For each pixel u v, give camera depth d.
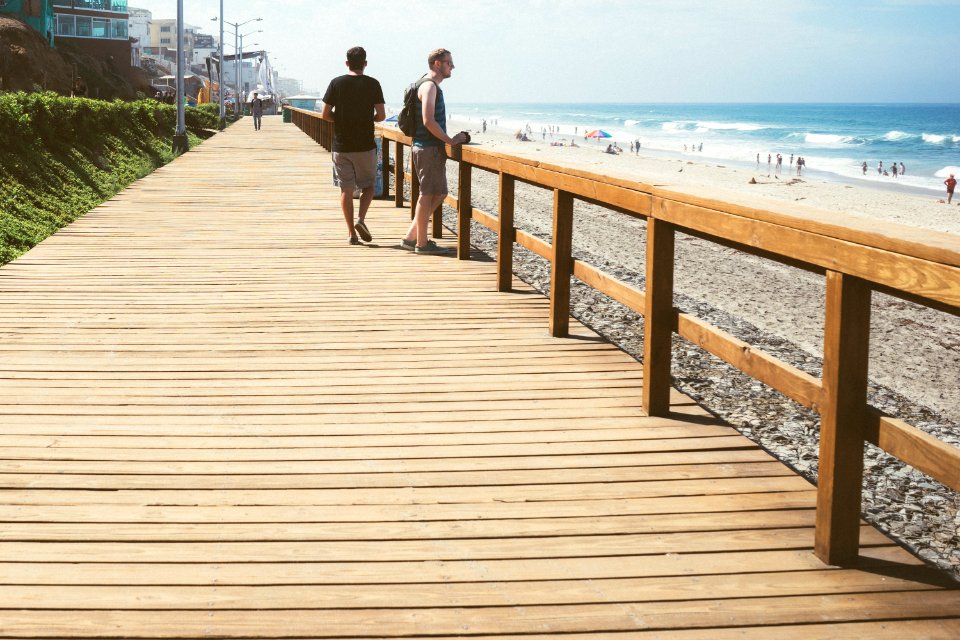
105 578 2.49
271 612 2.33
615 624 2.29
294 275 7.02
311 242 8.59
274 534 2.76
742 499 3.06
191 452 3.43
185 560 2.59
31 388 4.19
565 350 5.00
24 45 41.94
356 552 2.66
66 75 45.25
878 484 4.08
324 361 4.71
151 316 5.65
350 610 2.35
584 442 3.58
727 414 4.95
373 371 4.55
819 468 2.65
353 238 8.53
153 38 152.38
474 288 6.61
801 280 12.57
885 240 2.21
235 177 14.98
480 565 2.59
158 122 24.88
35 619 2.27
